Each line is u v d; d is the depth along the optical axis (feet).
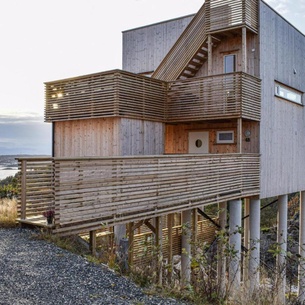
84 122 36.63
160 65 42.70
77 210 18.90
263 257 47.75
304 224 52.11
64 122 38.65
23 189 23.35
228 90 35.22
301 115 51.21
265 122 39.65
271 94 41.14
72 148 37.78
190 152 43.50
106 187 20.38
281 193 43.83
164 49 47.96
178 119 38.37
